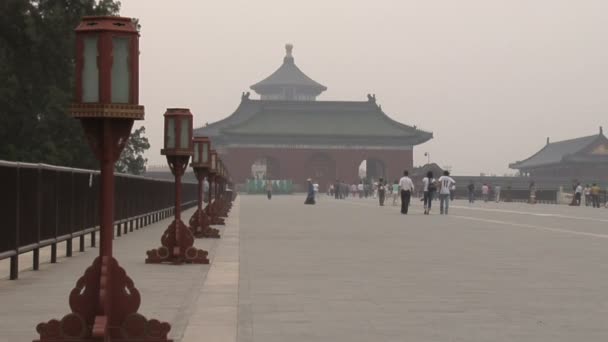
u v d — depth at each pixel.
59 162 43.75
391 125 155.50
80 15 46.59
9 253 13.85
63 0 46.81
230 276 14.78
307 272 15.51
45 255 19.44
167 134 17.17
